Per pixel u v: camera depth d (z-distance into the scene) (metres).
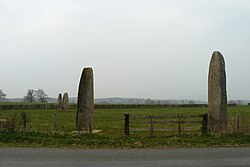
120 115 43.06
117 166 10.45
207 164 10.76
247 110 52.62
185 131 19.41
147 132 20.61
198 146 14.52
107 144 15.04
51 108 63.94
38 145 14.82
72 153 12.81
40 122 29.75
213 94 18.97
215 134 17.45
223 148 13.98
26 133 17.23
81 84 21.20
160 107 75.50
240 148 13.98
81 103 21.03
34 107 62.44
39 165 10.57
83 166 10.46
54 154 12.58
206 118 18.94
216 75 19.03
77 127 20.88
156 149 13.79
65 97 51.81
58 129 22.72
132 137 17.23
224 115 18.77
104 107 71.50
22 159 11.55
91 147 14.35
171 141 15.77
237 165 10.60
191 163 10.91
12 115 20.34
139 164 10.76
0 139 15.91
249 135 17.05
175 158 11.78
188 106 79.56
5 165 10.54
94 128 24.20
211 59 19.38
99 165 10.60
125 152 13.05
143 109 64.38
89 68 21.36
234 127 18.11
